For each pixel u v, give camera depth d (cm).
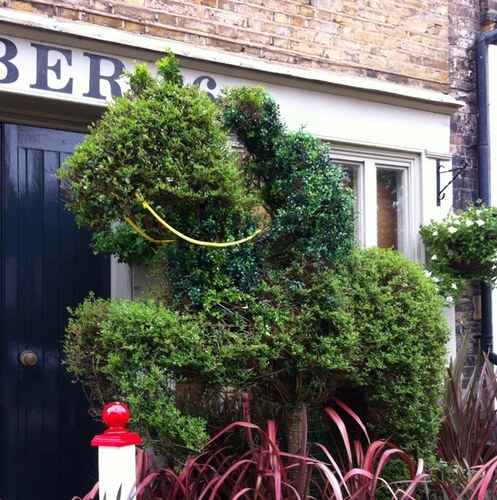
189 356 308
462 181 586
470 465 449
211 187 317
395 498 329
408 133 548
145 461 331
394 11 550
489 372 500
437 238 530
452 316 551
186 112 314
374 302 369
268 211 359
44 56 408
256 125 341
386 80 545
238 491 330
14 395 416
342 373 355
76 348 327
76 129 440
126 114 312
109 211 307
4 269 417
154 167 305
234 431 387
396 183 561
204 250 324
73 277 438
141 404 304
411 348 370
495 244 523
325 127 509
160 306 322
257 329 326
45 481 423
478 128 591
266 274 342
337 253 344
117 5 435
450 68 584
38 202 429
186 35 459
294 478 358
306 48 507
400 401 371
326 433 422
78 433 436
